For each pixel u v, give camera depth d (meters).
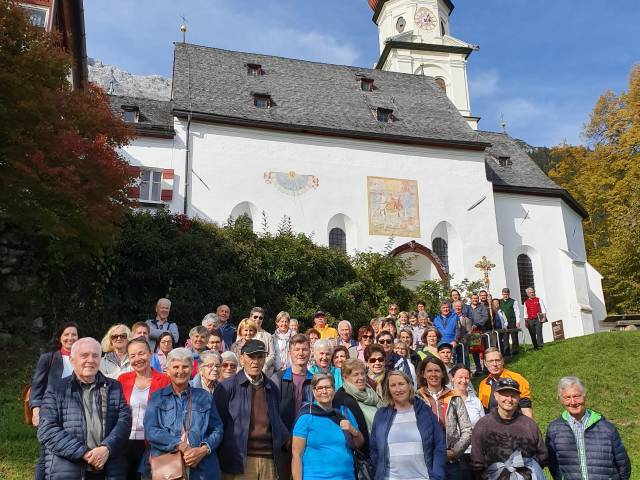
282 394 6.65
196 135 24.34
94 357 5.63
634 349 15.96
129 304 17.11
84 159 12.77
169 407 5.62
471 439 5.91
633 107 36.75
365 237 25.56
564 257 30.00
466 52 40.44
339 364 7.42
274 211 24.56
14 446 8.02
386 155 27.02
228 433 5.80
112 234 14.33
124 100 26.16
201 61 29.23
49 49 12.55
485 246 27.52
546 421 11.72
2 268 13.95
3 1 12.12
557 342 18.53
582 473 5.61
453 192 27.66
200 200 23.66
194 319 17.75
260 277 19.75
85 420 5.50
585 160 42.59
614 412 12.35
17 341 13.55
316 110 27.97
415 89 33.09
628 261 30.81
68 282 15.28
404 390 5.73
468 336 14.87
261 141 25.20
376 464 5.64
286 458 6.23
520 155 34.19
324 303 20.41
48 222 11.98
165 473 5.26
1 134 11.88
